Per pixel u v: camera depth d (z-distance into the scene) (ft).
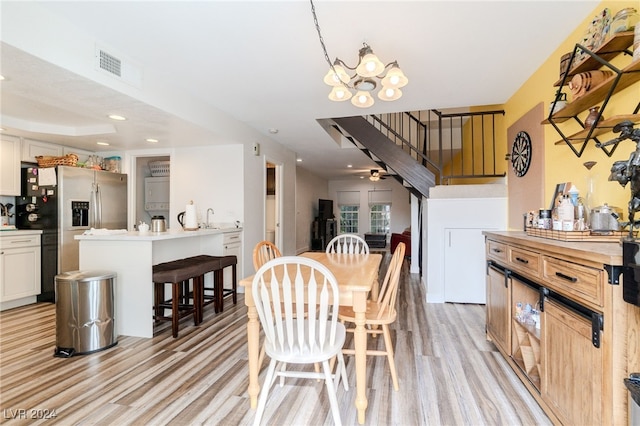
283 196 18.81
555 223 6.05
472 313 11.45
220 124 12.18
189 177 14.87
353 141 16.34
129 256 9.46
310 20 6.46
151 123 10.65
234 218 14.29
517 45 7.47
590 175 6.30
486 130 14.75
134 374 7.09
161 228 10.91
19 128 11.73
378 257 8.99
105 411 5.74
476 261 12.54
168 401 6.06
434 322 10.51
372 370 7.33
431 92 10.41
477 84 9.80
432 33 6.95
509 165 11.43
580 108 6.50
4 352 8.25
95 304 8.27
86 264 9.78
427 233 13.41
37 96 8.15
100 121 11.72
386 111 12.39
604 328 3.88
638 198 3.99
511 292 6.98
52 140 13.58
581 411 4.38
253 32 6.91
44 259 13.10
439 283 12.86
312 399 6.18
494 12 6.21
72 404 5.94
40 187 13.10
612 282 3.78
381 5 5.96
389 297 6.61
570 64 6.27
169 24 6.64
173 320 9.32
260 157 15.79
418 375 7.02
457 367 7.38
